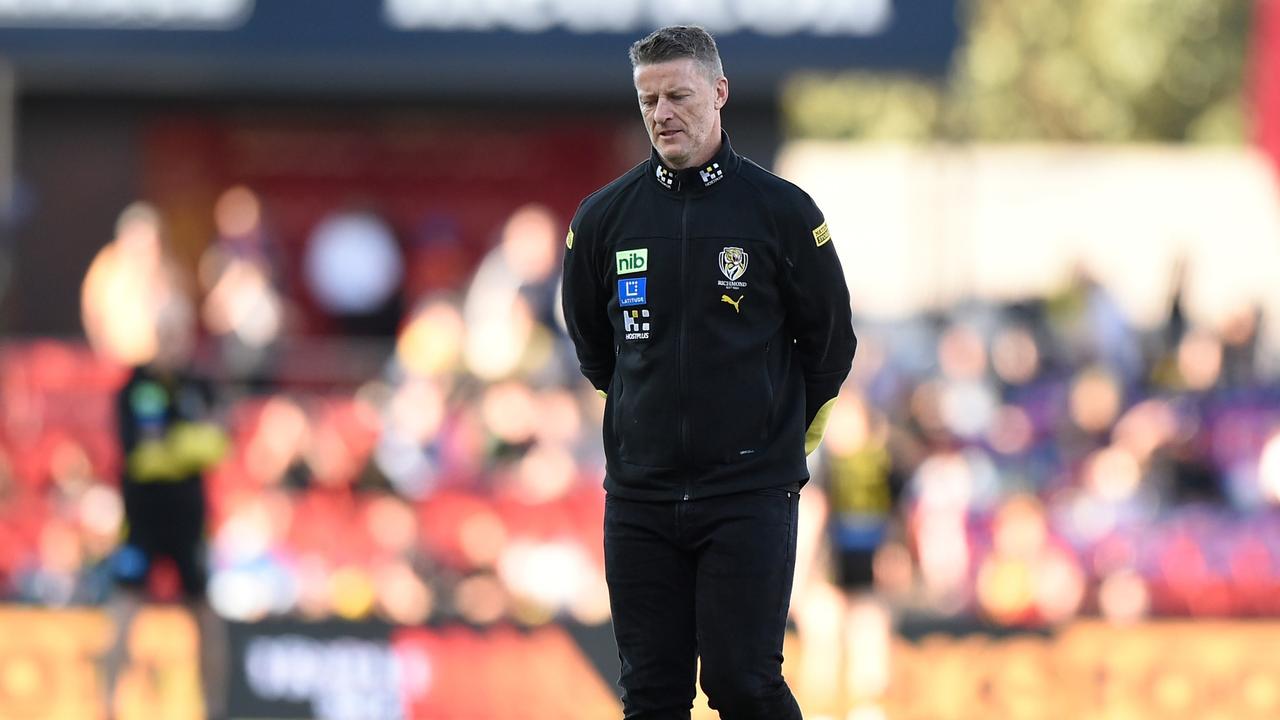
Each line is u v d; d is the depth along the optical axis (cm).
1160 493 3622
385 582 3300
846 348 1514
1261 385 3812
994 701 3159
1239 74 9625
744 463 1462
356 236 4778
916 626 3167
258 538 3312
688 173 1454
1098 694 3172
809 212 1459
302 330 4812
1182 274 4391
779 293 1473
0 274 4519
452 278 4841
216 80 4472
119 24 3947
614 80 4394
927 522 3525
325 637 3191
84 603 3269
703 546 1477
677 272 1454
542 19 3934
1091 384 3794
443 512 3350
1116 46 9612
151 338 3002
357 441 3384
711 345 1453
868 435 3141
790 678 3159
